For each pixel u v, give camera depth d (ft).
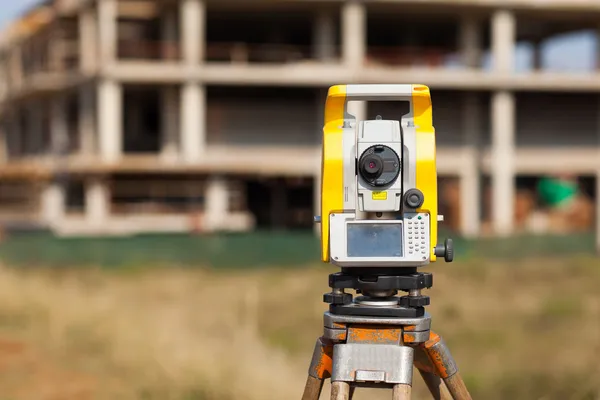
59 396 28.12
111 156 159.53
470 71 168.76
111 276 83.97
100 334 38.63
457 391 14.17
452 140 177.06
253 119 176.76
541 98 184.34
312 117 177.78
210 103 175.32
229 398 28.43
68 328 39.96
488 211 186.50
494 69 169.78
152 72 160.25
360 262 13.60
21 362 33.37
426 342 14.08
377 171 13.58
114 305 51.55
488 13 172.55
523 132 183.83
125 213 163.43
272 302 64.64
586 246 113.39
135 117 188.44
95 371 31.68
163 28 171.32
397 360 13.51
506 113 171.22
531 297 63.10
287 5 165.99
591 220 176.45
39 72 191.52
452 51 194.39
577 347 39.81
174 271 89.71
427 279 14.02
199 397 28.45
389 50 181.27
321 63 163.63
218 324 47.24
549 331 47.39
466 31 174.50
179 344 35.70
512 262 99.14
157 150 186.19
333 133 13.87
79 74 168.55
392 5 167.63
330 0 163.73
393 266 13.74
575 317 53.26
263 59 188.34
